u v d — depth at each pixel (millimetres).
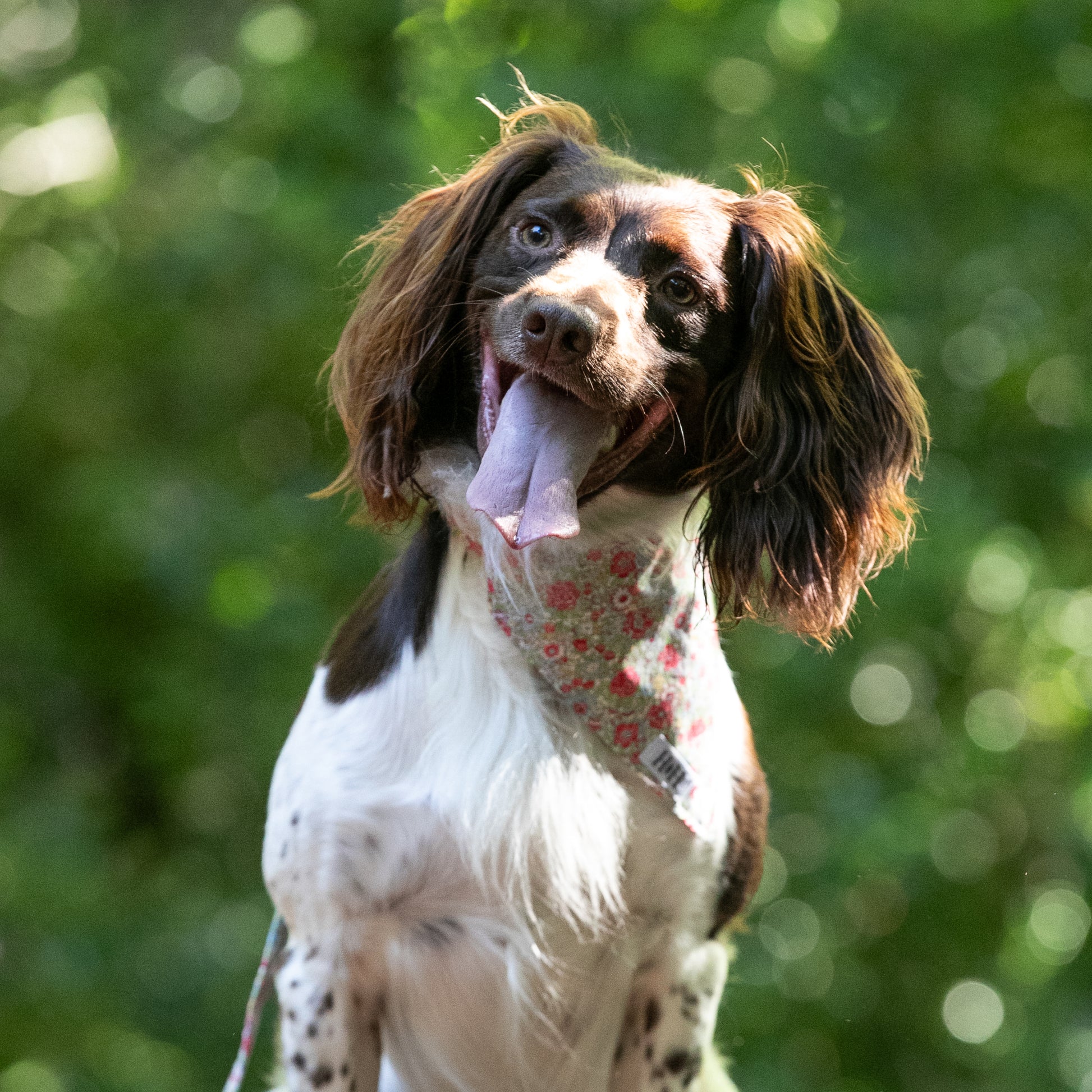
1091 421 12734
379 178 12883
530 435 4941
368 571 13156
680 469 5367
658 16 12586
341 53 13727
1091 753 13367
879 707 13539
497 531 5215
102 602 16141
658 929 5430
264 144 13789
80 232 14852
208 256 13312
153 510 13602
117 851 15664
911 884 13039
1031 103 12852
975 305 12758
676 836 5324
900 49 12234
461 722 5238
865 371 5672
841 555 5551
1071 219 12633
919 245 12391
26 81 15188
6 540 16047
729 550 5453
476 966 5391
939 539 12086
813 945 13789
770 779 12805
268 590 13055
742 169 6156
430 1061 5633
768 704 12602
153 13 15062
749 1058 13312
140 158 14523
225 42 14859
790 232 5426
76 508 14375
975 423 13055
